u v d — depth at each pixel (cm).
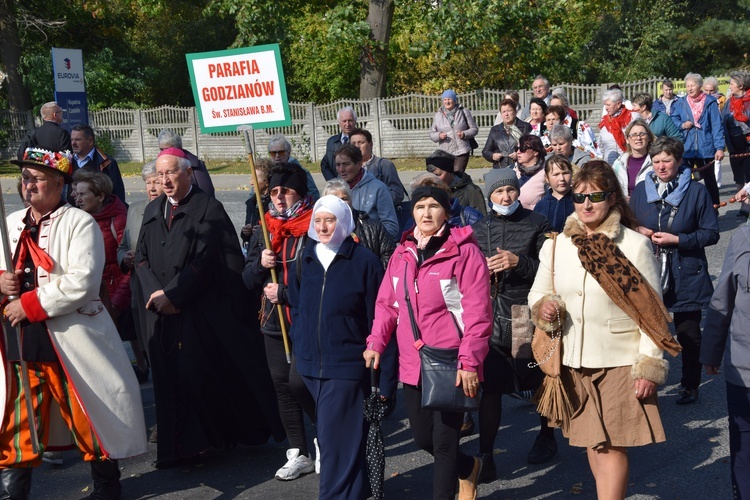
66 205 477
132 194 1977
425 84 2786
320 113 2406
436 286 428
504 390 498
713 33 3092
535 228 518
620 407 401
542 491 494
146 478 539
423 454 559
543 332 417
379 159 782
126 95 3161
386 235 559
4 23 2845
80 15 3080
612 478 407
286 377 523
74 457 584
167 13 3284
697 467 516
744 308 395
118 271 671
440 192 436
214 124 562
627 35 3178
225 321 546
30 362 462
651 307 393
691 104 1219
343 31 2295
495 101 2234
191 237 540
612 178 409
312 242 478
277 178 519
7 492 455
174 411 542
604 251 400
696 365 611
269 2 2402
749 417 398
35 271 465
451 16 2303
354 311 463
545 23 2592
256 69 550
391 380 451
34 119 2845
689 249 591
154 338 543
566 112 911
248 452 579
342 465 455
